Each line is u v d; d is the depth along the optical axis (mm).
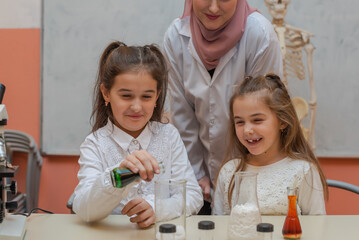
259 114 1570
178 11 3164
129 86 1424
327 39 3113
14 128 3244
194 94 1870
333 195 3141
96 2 3176
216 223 1391
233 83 1846
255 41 1801
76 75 3207
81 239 1239
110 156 1531
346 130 3143
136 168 1225
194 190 1564
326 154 3148
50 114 3223
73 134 3229
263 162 1665
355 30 3100
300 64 2990
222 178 1689
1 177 1218
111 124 1558
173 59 1922
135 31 3186
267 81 1622
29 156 2957
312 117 3012
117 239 1240
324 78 3129
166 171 1575
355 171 3160
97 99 1612
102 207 1327
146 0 3168
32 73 3230
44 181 3260
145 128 1568
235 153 1730
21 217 1320
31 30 3209
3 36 3219
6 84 3234
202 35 1832
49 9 3186
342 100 3131
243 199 1220
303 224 1375
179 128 1970
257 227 1147
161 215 1170
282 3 2902
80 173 1499
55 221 1396
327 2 3100
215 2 1686
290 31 2982
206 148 1951
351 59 3117
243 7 1817
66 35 3189
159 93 1561
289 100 1653
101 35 3189
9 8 3203
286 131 1652
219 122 1875
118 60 1455
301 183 1606
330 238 1248
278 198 1580
